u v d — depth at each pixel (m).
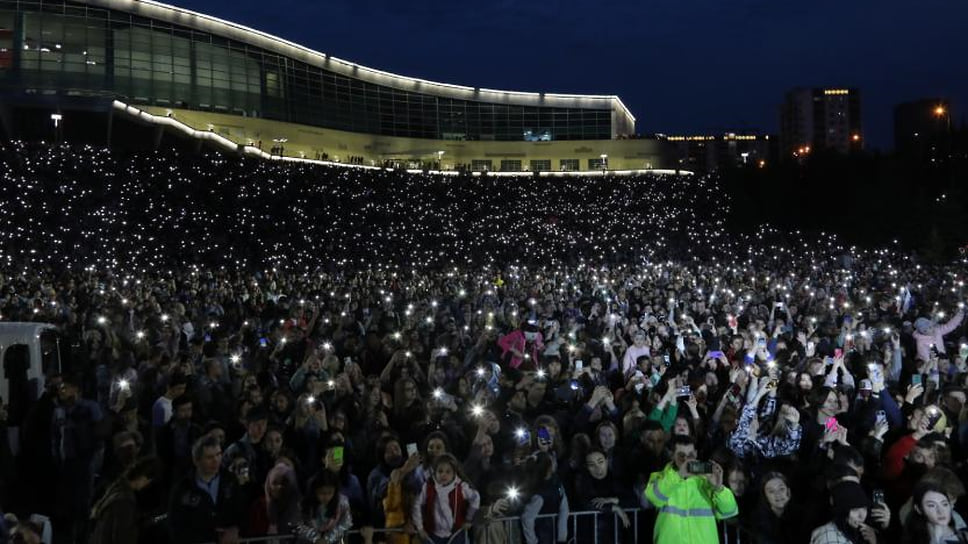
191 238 42.75
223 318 20.03
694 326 16.56
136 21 66.94
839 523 5.84
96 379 13.02
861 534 5.82
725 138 172.88
